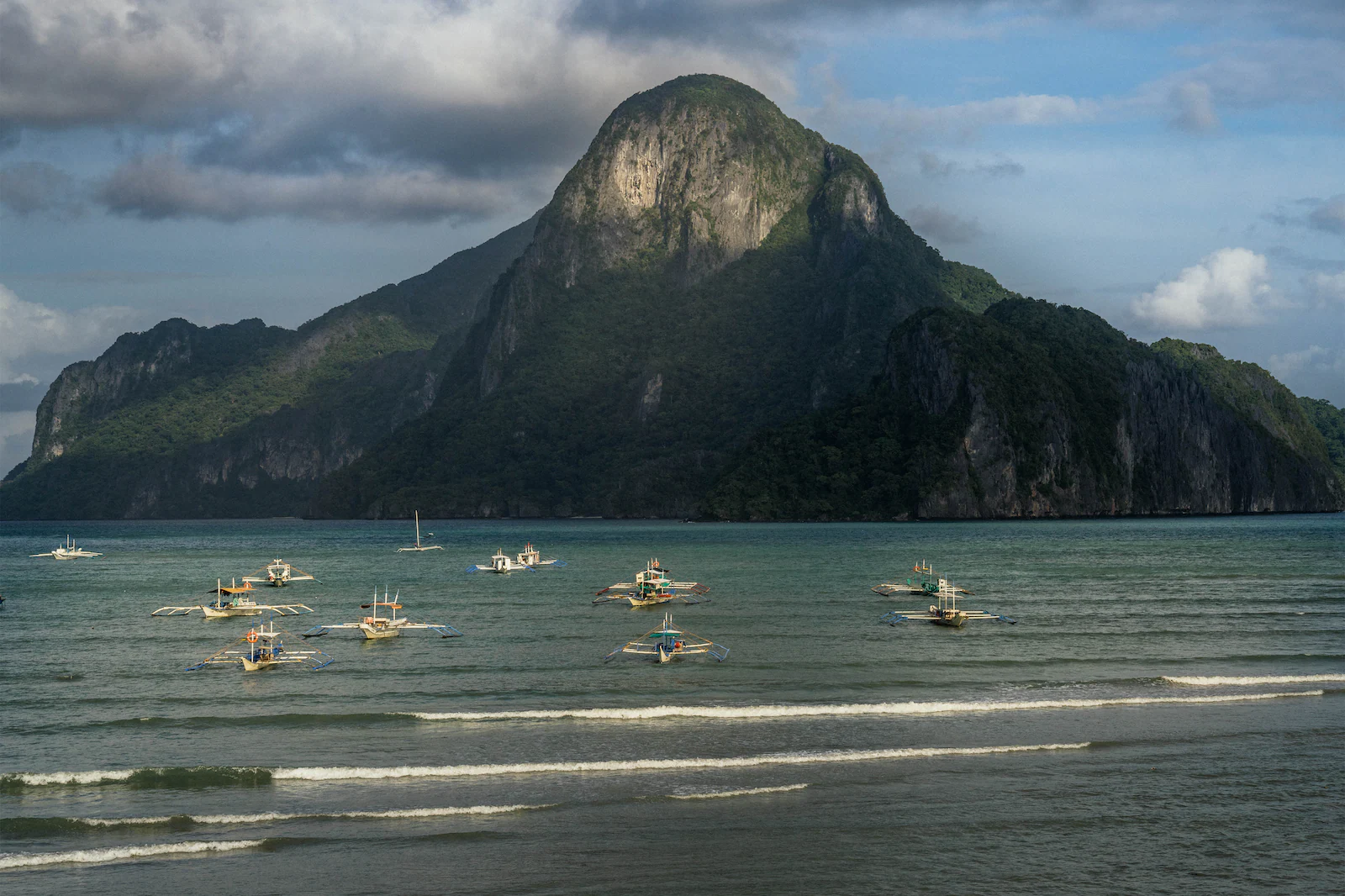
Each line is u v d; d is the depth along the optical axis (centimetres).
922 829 3831
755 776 4347
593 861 3569
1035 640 7725
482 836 3756
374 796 4144
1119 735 4909
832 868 3534
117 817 3931
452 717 5288
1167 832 3819
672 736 4941
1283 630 8138
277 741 4922
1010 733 4962
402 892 3375
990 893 3384
